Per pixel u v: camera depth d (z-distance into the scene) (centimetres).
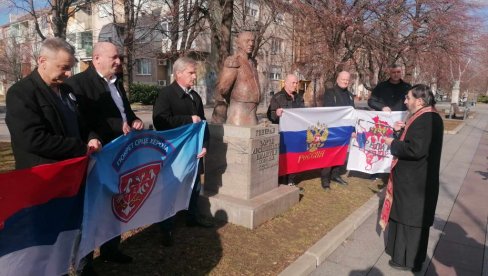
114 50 321
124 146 301
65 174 238
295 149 582
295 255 379
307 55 1115
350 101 665
